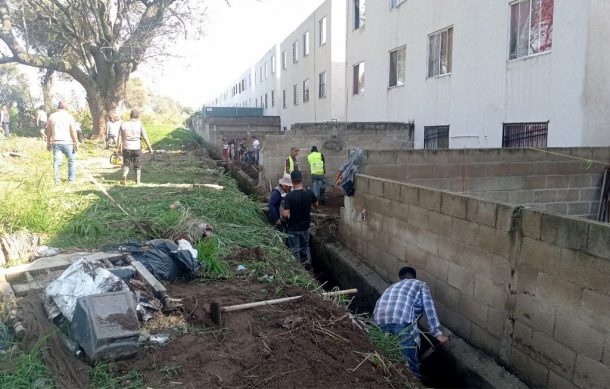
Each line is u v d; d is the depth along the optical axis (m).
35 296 4.06
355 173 7.90
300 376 3.40
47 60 23.03
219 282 5.21
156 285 4.33
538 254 3.98
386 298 4.96
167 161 15.57
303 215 7.70
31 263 4.82
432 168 8.20
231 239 6.79
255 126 33.09
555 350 3.84
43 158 13.63
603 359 3.40
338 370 3.58
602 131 9.55
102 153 18.47
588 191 8.64
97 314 3.35
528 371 4.14
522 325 4.19
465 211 4.95
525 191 8.45
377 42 18.02
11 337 3.53
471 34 12.55
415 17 15.20
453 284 5.23
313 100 28.27
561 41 9.80
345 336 4.14
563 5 9.69
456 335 5.17
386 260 6.82
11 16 22.64
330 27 24.67
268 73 41.94
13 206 5.98
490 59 11.88
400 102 16.52
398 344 4.42
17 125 27.23
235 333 3.96
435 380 5.19
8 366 3.15
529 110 10.78
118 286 3.75
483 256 4.70
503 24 11.38
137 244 5.47
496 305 4.53
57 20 21.94
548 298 3.88
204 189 9.64
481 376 4.41
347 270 7.64
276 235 7.38
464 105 13.01
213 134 28.48
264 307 4.49
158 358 3.46
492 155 8.30
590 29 9.16
